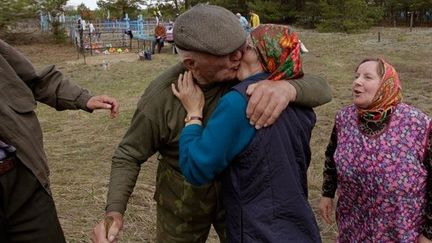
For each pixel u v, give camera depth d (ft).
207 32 5.80
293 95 6.01
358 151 8.20
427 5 97.81
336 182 9.25
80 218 13.89
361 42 69.97
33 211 8.13
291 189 6.03
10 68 7.81
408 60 49.37
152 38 69.92
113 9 133.90
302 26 109.91
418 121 7.89
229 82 6.59
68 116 27.43
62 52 73.72
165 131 6.91
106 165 18.85
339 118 8.61
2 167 7.64
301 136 6.30
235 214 6.23
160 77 6.95
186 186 7.24
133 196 15.03
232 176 6.15
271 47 6.07
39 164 8.10
